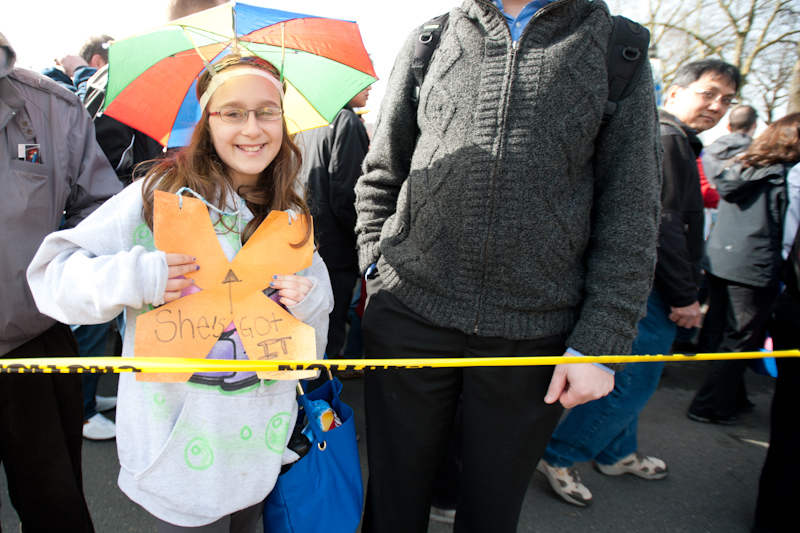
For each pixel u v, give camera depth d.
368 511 1.54
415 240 1.33
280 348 1.13
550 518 2.15
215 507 1.11
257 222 1.20
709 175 3.08
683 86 2.49
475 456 1.34
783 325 1.84
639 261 1.18
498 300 1.24
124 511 2.05
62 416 1.51
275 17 1.12
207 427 1.10
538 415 1.29
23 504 1.47
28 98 1.38
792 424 1.86
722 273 2.96
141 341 1.01
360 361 1.11
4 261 1.31
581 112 1.16
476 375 1.29
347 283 2.87
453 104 1.23
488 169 1.18
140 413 1.10
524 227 1.19
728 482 2.48
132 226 1.07
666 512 2.23
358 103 2.86
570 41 1.16
